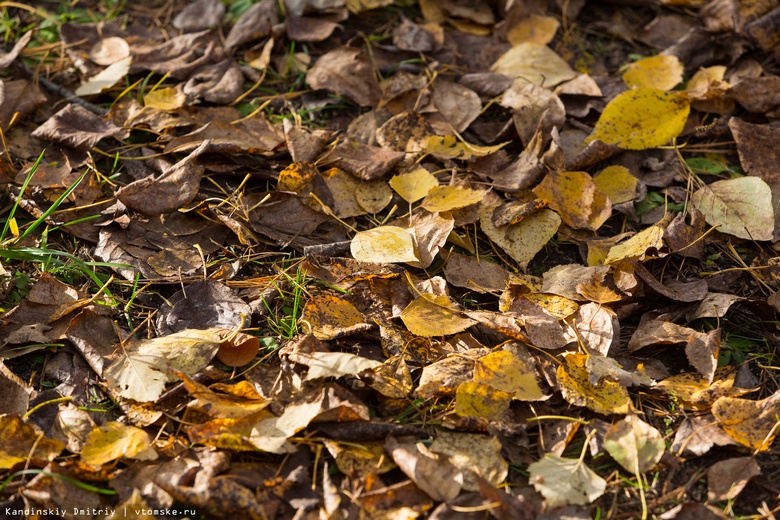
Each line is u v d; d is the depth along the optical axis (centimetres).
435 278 118
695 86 133
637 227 124
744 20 136
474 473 109
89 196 122
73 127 125
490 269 120
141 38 135
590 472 110
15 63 131
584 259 121
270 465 110
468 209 123
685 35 136
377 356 115
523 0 138
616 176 125
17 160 125
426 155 126
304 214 122
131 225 121
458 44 137
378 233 119
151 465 109
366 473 109
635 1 140
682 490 110
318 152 125
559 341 115
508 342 115
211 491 107
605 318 115
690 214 124
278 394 112
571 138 128
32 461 108
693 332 116
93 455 108
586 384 113
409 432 111
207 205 121
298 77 133
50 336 115
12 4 137
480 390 112
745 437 111
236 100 130
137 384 112
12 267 118
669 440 112
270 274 120
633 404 114
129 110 129
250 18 135
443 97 131
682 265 121
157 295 118
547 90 129
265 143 126
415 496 108
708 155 129
